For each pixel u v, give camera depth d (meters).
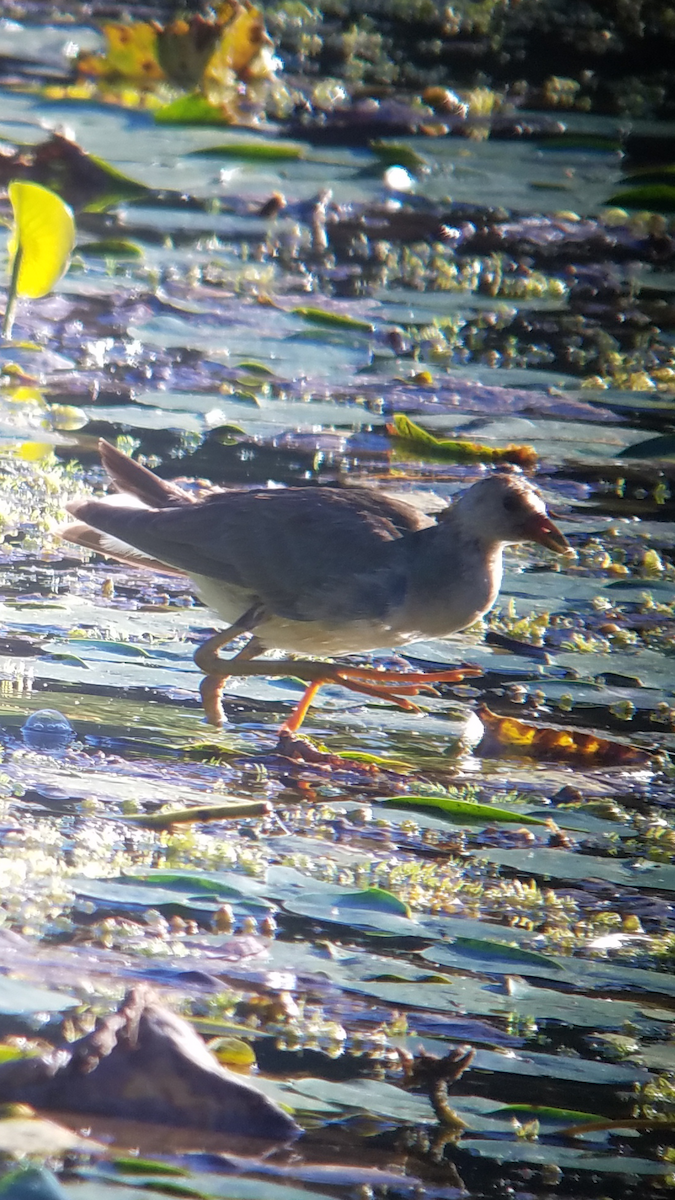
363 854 8.09
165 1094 5.41
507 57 33.50
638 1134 5.76
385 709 10.38
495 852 8.33
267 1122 5.43
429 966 6.90
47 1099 5.37
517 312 19.69
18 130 22.94
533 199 24.09
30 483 13.08
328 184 23.50
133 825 8.01
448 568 9.86
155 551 10.10
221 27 26.20
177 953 6.66
